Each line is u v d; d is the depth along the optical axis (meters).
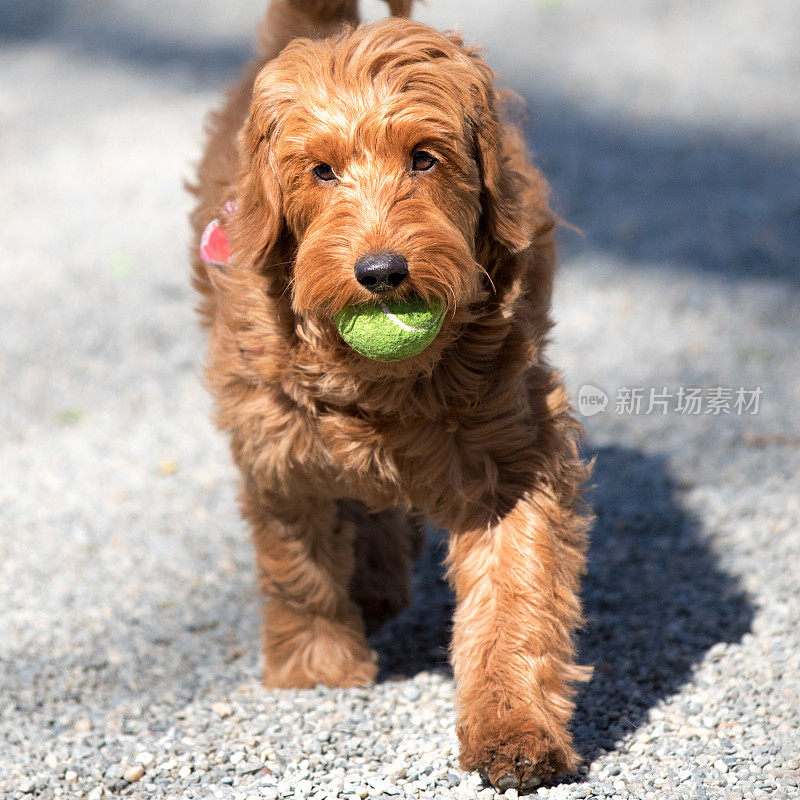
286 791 4.44
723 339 9.69
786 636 5.76
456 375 4.53
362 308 4.09
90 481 7.97
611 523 7.26
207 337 5.64
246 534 7.38
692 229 12.02
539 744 4.32
